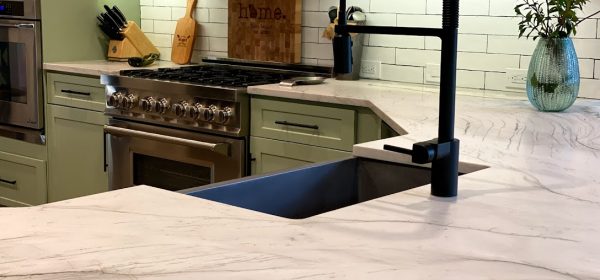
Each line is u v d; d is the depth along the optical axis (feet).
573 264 3.77
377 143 7.04
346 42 5.20
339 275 3.50
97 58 15.05
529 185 5.53
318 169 6.65
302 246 3.96
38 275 3.44
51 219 4.41
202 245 3.93
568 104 9.36
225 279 3.42
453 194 5.17
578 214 4.74
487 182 5.61
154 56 14.49
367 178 7.04
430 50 12.03
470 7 11.53
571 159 6.50
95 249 3.84
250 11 13.85
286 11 13.35
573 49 9.39
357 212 4.73
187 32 14.79
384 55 12.57
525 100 10.67
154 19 15.62
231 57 14.28
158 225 4.31
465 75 11.73
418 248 3.98
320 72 13.15
